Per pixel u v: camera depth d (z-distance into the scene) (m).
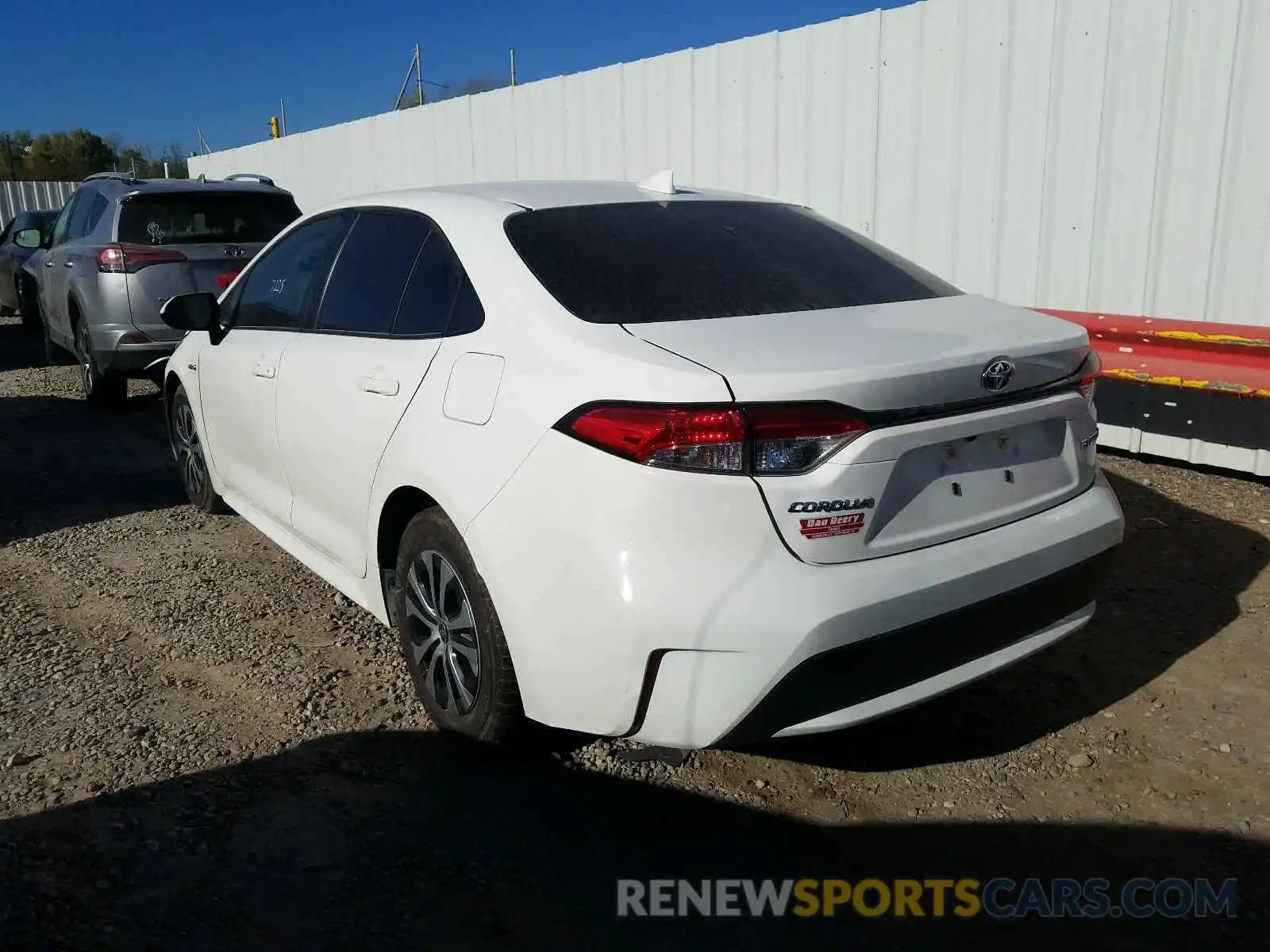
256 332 4.31
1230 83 5.22
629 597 2.42
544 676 2.66
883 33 6.64
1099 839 2.74
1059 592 2.84
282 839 2.71
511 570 2.68
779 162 7.44
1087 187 5.87
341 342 3.62
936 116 6.46
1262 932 2.41
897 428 2.49
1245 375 5.10
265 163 14.45
